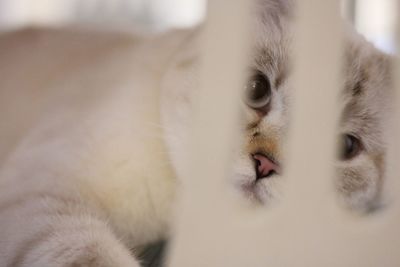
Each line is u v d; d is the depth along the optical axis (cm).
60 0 59
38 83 47
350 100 34
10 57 48
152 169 36
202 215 23
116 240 31
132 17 59
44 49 48
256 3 34
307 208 24
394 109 27
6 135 45
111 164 35
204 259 23
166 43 40
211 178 23
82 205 34
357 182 35
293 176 23
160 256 34
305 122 23
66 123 38
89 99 40
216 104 22
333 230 24
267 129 34
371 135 35
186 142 34
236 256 23
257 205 33
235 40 22
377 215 25
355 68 34
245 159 34
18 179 36
